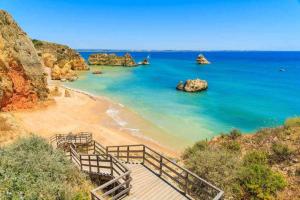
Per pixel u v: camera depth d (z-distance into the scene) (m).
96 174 12.73
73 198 9.10
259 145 19.64
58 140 22.53
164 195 10.55
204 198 12.16
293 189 12.85
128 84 68.38
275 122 34.94
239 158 15.73
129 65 126.56
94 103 44.06
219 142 22.23
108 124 33.12
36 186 8.59
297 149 17.00
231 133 23.78
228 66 138.75
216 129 32.09
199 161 13.95
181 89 60.50
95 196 8.09
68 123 31.58
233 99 51.19
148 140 27.78
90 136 24.72
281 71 112.50
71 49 117.44
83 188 10.86
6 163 9.16
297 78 87.50
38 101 37.12
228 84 72.38
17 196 7.87
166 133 30.38
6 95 31.34
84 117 35.44
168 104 45.81
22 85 33.88
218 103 47.25
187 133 30.48
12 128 23.62
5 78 31.42
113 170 12.90
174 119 36.34
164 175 13.40
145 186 11.21
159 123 34.31
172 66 133.12
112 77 82.00
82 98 46.97
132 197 10.20
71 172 11.11
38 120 31.19
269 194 12.27
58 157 11.36
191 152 20.31
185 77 85.44
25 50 36.19
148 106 43.94
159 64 146.62
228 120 36.16
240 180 12.99
